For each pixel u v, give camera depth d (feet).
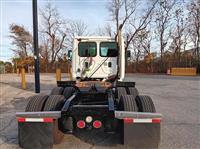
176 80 85.92
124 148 16.20
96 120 16.49
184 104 35.86
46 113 16.22
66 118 17.30
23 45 240.12
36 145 16.44
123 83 28.68
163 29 173.58
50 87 62.64
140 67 170.81
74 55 32.55
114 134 20.21
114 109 16.94
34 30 51.78
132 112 16.10
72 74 32.63
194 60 143.84
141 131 15.97
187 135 20.29
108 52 32.32
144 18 177.17
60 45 222.69
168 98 42.27
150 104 17.06
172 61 155.33
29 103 17.83
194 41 158.40
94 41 32.24
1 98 42.91
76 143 18.40
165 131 21.40
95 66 32.35
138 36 179.11
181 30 165.99
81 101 20.84
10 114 29.27
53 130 16.55
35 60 50.83
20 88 58.90
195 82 76.13
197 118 26.50
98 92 21.54
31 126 16.34
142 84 70.54
